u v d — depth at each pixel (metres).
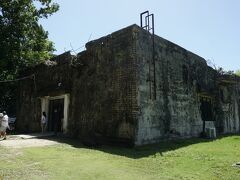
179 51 15.25
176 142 12.77
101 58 13.55
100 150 10.27
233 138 15.45
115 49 12.80
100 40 13.78
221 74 19.94
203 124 16.84
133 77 11.67
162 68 13.51
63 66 16.34
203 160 8.47
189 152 9.98
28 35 22.73
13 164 7.53
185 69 15.60
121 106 11.95
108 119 12.48
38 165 7.45
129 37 12.16
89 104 13.82
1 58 20.44
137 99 11.51
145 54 12.45
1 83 22.55
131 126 11.33
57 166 7.41
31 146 10.80
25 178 6.22
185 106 15.05
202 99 17.56
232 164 7.85
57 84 16.53
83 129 13.88
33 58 22.12
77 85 14.91
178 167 7.57
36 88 18.78
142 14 13.43
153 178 6.45
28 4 22.03
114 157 8.89
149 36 12.91
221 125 19.52
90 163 7.87
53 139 13.45
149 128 12.02
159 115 12.75
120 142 11.61
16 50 21.30
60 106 16.78
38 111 18.17
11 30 21.02
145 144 11.64
